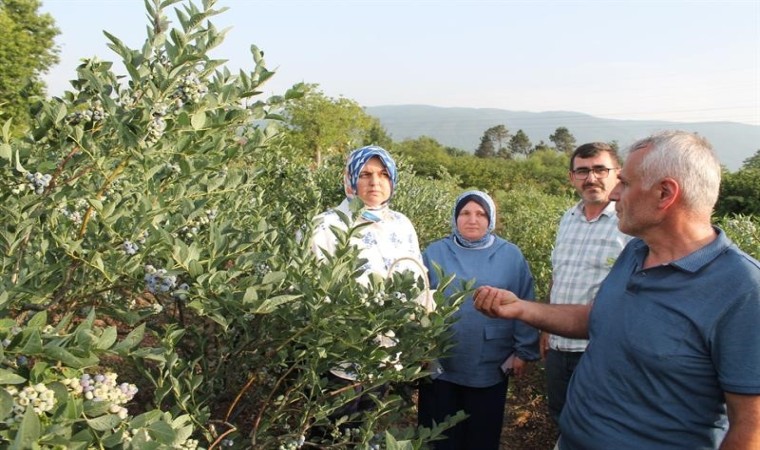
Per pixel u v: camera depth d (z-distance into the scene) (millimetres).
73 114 1546
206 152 1598
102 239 1557
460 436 2852
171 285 1521
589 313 1989
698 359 1499
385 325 1882
